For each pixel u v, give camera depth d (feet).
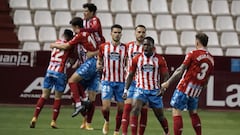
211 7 266.16
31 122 145.48
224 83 204.33
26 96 202.80
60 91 147.43
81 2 259.39
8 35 240.94
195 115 118.32
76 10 255.29
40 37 241.96
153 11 260.83
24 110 189.67
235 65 209.87
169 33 248.11
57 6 257.75
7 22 247.09
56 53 147.43
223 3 266.36
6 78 202.49
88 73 142.61
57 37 242.99
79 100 143.13
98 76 145.07
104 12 252.83
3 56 202.08
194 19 259.60
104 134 135.23
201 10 263.90
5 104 202.28
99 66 134.82
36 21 249.34
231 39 252.21
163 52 241.55
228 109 205.16
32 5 256.52
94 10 144.97
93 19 144.05
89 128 146.41
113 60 131.64
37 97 202.80
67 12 252.21
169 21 254.88
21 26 244.01
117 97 131.64
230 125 168.04
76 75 142.72
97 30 143.13
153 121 170.50
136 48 130.93
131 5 261.24
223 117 187.83
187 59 113.09
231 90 204.54
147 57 117.60
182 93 114.73
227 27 258.37
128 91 125.80
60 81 146.92
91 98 144.87
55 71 146.61
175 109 116.47
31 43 237.04
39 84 202.80
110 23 249.96
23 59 203.00
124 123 123.65
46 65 203.62
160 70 118.21
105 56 132.16
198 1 265.13
